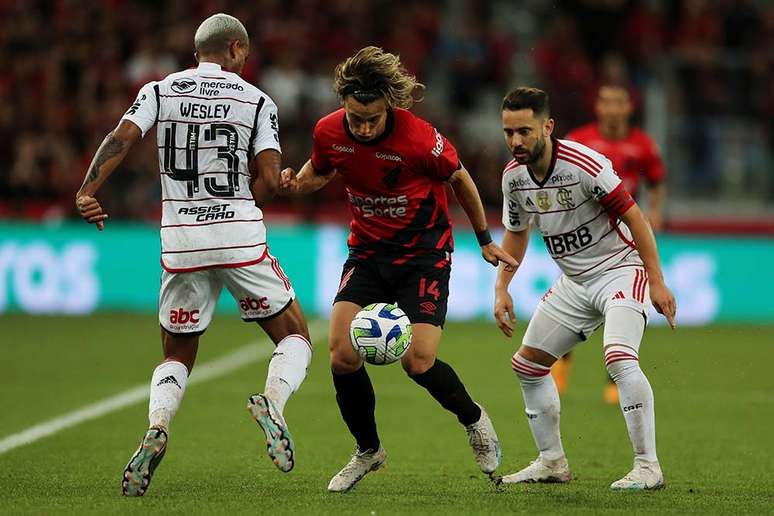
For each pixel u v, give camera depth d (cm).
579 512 1884
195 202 2050
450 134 6406
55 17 7138
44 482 2159
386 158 2050
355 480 2102
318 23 7150
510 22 7912
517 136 2056
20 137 6419
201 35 2109
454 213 5800
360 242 2150
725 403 3359
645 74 6750
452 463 2444
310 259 5444
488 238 2150
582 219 2136
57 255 5541
